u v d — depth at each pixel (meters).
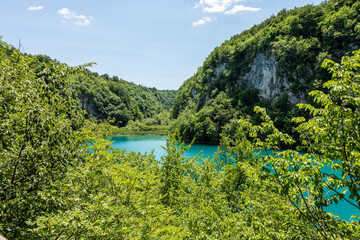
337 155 4.04
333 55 79.12
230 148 21.91
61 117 5.86
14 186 4.99
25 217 5.10
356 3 80.19
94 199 5.43
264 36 103.00
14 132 4.92
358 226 4.15
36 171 5.18
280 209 8.27
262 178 4.36
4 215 4.69
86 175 6.73
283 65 88.62
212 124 88.31
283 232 5.41
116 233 4.89
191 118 97.44
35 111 4.84
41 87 5.12
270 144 4.54
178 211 11.16
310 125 4.11
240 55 116.38
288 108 82.88
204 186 12.56
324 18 88.81
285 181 4.00
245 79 110.50
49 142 5.27
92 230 4.61
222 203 12.04
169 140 14.05
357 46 75.56
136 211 6.66
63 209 5.54
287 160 4.05
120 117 180.62
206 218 7.40
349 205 21.42
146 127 146.62
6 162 5.14
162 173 13.30
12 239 4.64
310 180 3.69
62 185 6.03
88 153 8.11
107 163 8.57
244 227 7.29
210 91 129.25
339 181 3.61
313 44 83.00
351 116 3.72
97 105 167.62
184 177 15.32
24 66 5.58
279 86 90.25
